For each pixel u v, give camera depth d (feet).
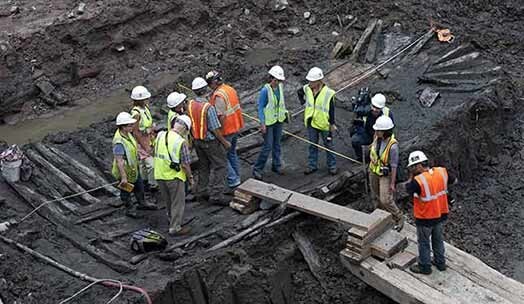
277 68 42.06
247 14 65.92
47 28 57.11
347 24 65.67
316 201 40.81
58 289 35.45
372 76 56.90
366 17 65.36
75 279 36.14
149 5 61.36
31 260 37.52
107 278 35.96
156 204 42.34
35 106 55.21
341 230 41.52
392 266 38.45
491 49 62.23
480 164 51.80
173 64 60.59
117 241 38.93
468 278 37.68
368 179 43.65
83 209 41.45
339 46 60.03
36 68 56.08
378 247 38.78
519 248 45.44
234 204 41.57
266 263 39.45
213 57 61.31
